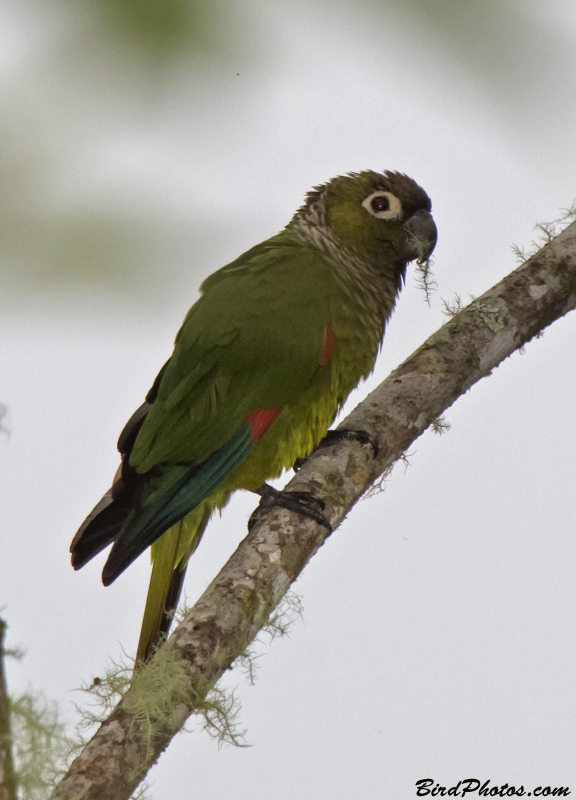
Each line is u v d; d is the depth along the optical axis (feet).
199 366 22.76
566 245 23.17
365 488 19.98
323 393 23.34
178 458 22.31
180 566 23.11
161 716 13.80
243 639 15.75
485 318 22.20
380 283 26.05
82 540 22.31
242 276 23.80
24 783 11.12
